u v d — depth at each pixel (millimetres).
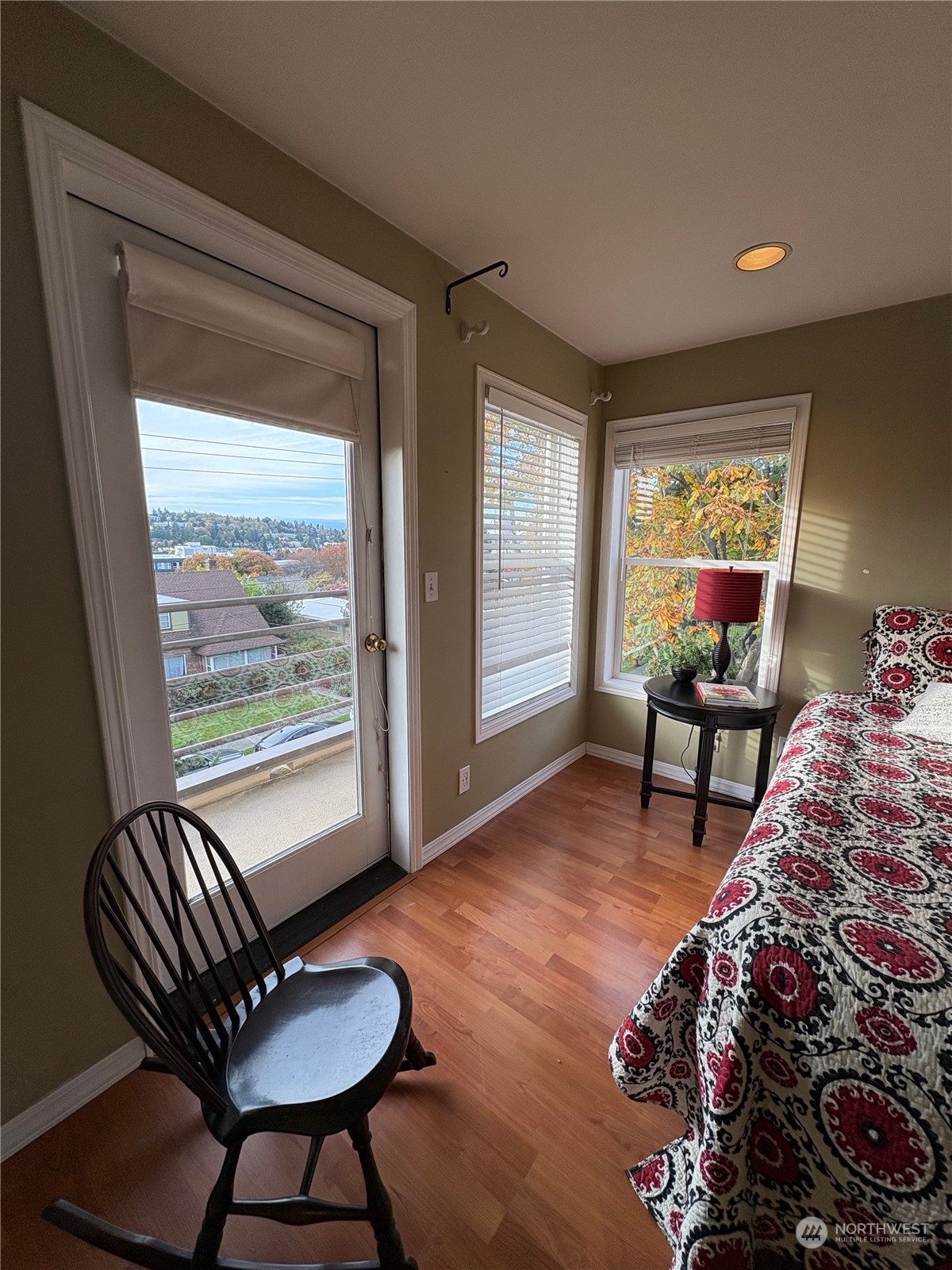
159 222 1183
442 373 1880
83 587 1107
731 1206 767
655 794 2744
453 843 2256
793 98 1140
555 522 2725
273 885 1717
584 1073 1282
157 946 882
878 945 790
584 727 3256
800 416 2334
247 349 1396
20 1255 951
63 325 1024
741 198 1479
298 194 1361
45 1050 1138
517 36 1004
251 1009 1060
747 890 927
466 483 2072
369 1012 1033
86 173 1026
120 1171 1078
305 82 1120
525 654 2609
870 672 2111
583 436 2797
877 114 1173
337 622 1803
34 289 989
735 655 2744
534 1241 972
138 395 1207
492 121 1220
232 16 970
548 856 2180
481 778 2389
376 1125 1169
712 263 1815
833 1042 724
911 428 2123
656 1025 942
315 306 1584
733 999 800
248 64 1079
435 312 1810
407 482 1797
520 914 1826
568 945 1683
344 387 1683
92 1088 1216
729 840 2305
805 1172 754
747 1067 767
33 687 1060
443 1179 1069
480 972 1576
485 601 2291
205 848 1078
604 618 3109
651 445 2795
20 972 1085
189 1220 1002
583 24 980
